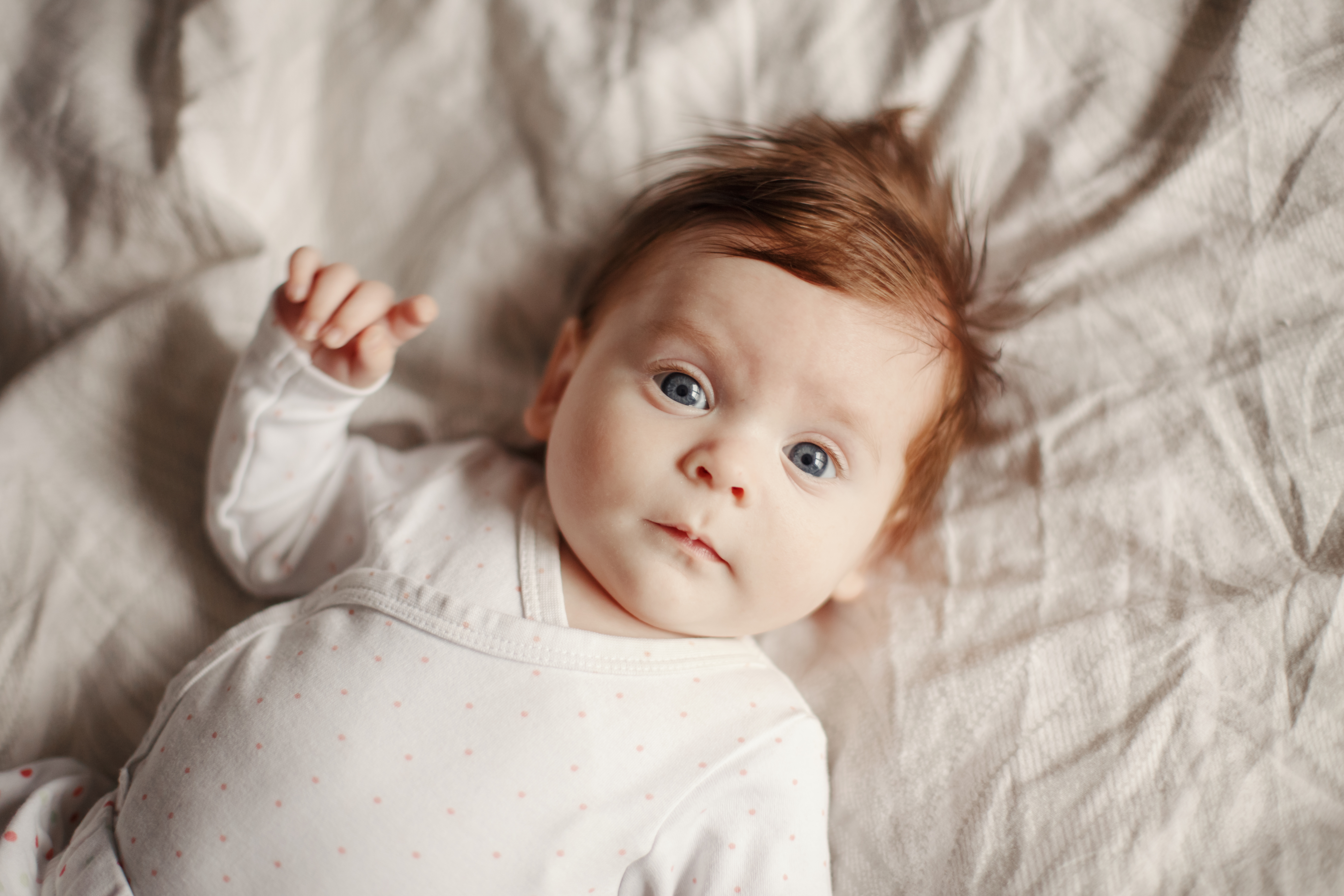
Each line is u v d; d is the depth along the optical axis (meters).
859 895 0.92
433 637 0.88
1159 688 0.90
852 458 0.91
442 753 0.83
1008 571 1.01
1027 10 1.12
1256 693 0.88
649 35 1.16
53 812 0.91
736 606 0.92
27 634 1.01
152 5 1.15
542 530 0.97
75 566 1.04
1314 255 0.99
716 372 0.89
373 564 0.93
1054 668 0.94
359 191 1.19
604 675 0.89
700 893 0.88
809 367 0.88
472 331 1.18
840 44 1.15
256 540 1.04
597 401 0.91
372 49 1.18
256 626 0.93
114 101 1.12
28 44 1.13
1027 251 1.11
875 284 0.93
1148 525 0.97
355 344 0.94
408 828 0.81
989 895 0.87
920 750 0.95
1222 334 1.00
